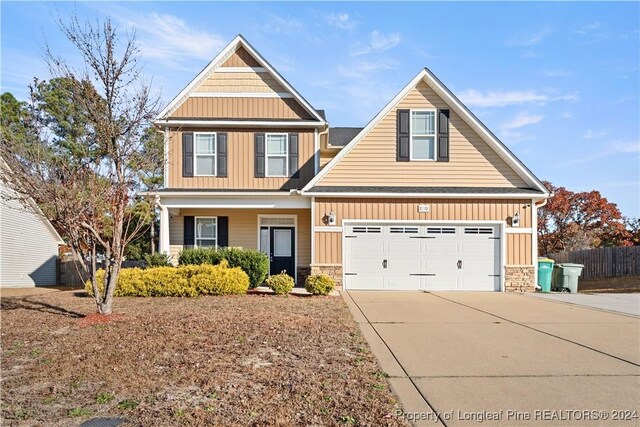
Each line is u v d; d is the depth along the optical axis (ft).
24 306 37.83
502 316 34.04
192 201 52.31
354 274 50.37
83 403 16.43
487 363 21.67
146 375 19.26
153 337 25.70
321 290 44.09
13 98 84.89
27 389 17.84
